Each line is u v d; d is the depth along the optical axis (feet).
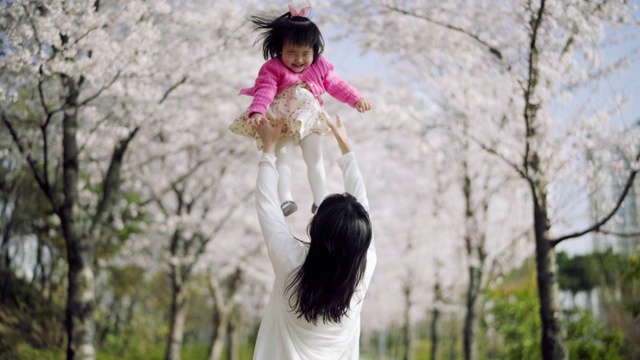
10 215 46.93
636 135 23.22
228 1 26.78
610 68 24.91
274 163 8.95
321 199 9.29
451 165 38.96
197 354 80.38
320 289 7.79
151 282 70.44
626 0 22.43
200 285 66.90
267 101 9.03
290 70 9.43
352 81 39.73
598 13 22.98
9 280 46.11
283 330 8.08
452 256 52.34
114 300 66.80
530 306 43.78
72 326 25.32
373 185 57.57
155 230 49.26
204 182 44.11
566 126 25.70
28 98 26.03
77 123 27.68
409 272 60.44
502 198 43.45
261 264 56.18
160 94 27.45
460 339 92.99
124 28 28.58
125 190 46.01
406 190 53.83
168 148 37.55
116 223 35.88
